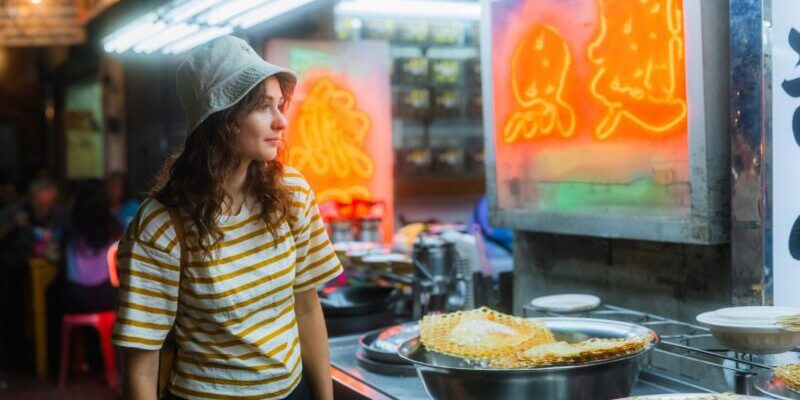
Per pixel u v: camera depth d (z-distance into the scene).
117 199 7.13
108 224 5.78
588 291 2.67
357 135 4.78
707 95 2.06
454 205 6.04
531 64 2.72
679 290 2.33
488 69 2.90
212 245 1.69
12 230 6.94
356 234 4.32
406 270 3.29
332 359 2.57
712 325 1.78
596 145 2.48
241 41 1.75
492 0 2.86
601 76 2.44
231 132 1.68
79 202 5.76
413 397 2.10
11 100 12.64
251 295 1.75
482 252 3.12
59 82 11.62
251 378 1.77
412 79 5.65
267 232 1.78
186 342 1.77
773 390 1.66
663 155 2.24
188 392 1.77
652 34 2.26
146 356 1.75
